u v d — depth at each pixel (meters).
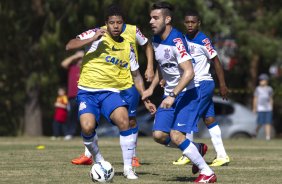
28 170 27.22
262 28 82.19
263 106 61.47
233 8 83.00
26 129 72.06
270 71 97.44
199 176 23.27
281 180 24.38
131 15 64.44
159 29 23.20
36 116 71.94
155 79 24.80
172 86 23.88
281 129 88.75
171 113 23.72
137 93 27.12
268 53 79.56
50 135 82.12
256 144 48.84
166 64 23.52
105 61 24.22
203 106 30.30
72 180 23.91
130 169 24.50
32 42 70.75
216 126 30.78
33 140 52.12
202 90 30.06
